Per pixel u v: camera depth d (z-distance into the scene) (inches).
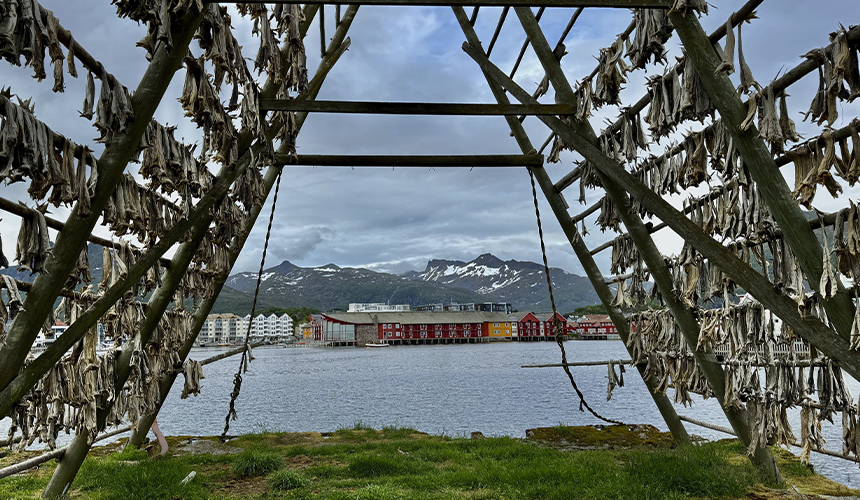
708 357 223.9
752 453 213.5
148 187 188.4
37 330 137.6
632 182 200.2
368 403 965.8
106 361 201.6
